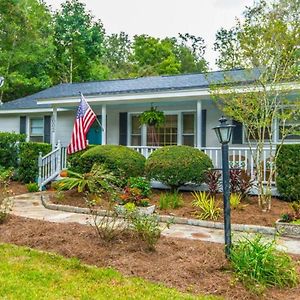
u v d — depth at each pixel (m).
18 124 18.16
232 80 9.28
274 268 4.40
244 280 4.27
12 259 5.05
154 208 8.87
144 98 12.52
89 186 9.16
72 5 32.59
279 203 9.30
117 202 8.94
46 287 4.14
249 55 8.69
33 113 17.61
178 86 12.60
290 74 8.41
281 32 8.29
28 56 24.25
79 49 31.55
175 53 47.38
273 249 4.66
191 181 10.13
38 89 26.89
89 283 4.30
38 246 5.67
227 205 4.86
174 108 14.19
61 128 17.00
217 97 10.18
